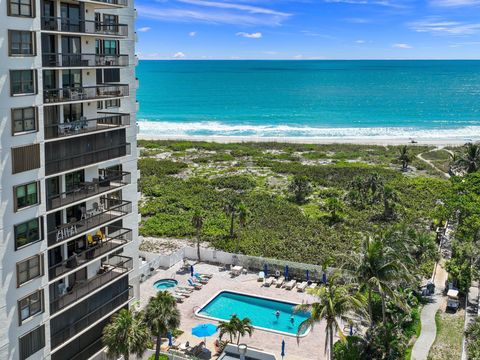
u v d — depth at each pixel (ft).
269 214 255.50
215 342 144.25
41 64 100.78
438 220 234.58
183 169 360.89
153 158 396.98
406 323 151.33
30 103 99.09
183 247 205.98
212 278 187.11
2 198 95.14
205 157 398.01
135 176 144.15
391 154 418.10
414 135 532.32
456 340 146.61
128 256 143.43
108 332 116.47
